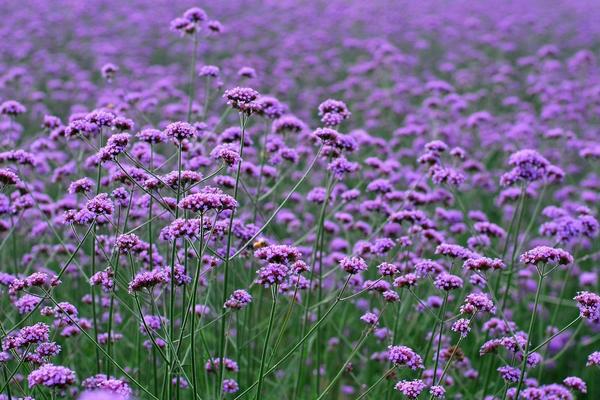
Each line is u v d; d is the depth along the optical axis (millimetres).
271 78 18141
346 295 7445
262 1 32406
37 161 8609
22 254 8539
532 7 34188
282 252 4922
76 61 20188
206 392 6148
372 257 7145
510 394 6180
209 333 7328
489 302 5352
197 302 6918
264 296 8766
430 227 7348
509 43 23266
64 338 7043
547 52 17000
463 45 23891
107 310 7066
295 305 8031
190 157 7836
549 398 6145
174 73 18000
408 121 13711
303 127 7633
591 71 20062
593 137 14383
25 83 14086
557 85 17828
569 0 37656
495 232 7809
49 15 25734
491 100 17078
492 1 36031
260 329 7391
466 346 8047
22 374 6297
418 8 32875
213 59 20328
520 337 6059
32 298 5527
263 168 7902
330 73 19828
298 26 26703
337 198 9453
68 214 5508
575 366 8570
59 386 4316
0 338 5254
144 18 26203
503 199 9133
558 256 5152
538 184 10562
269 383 7000
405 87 15977
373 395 6949
